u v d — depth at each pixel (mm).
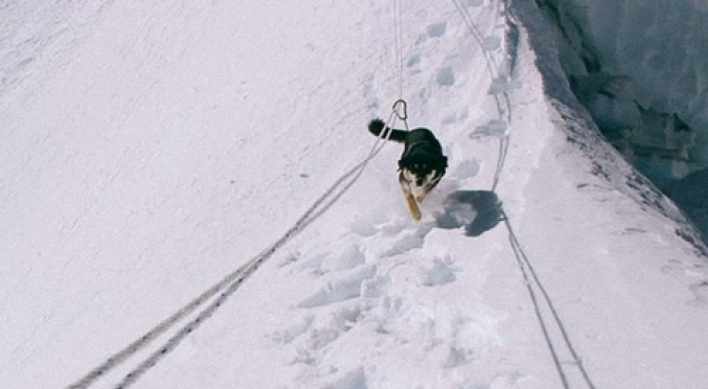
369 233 7270
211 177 9586
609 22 12742
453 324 5660
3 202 11453
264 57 11953
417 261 6527
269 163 9312
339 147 9172
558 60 10711
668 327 5051
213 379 5559
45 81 14430
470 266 6297
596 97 11984
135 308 7398
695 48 13008
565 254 6121
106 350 6621
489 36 10195
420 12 10977
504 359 5098
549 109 8656
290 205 8375
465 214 7219
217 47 13133
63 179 11539
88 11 16141
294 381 5316
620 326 5168
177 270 7824
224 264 7547
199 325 6328
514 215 6898
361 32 11102
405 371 5215
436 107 9430
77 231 9945
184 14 14633
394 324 5910
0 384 7195
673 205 7551
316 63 11023
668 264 5793
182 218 8961
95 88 13734
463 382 4984
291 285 6516
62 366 6797
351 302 6133
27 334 7902
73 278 8711
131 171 10930
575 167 7535
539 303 5566
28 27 16062
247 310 6332
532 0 11609
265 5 13383
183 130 11273
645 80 12938
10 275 9461
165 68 13414
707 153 13016
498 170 7832
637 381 4652
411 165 7016
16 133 13180
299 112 10133
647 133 12367
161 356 6043
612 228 6391
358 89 10070
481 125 8680
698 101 13086
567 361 4945
